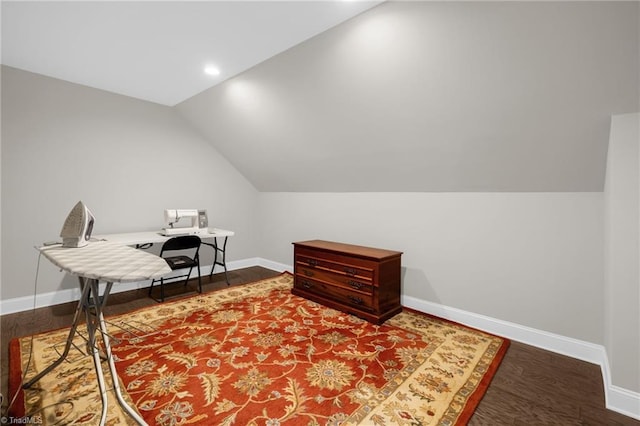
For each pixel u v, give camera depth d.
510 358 1.96
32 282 2.66
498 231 2.28
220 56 2.22
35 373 1.69
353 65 1.98
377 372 1.75
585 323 1.95
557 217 2.04
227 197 4.09
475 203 2.38
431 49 1.67
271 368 1.78
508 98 1.70
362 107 2.23
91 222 1.79
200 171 3.80
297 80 2.31
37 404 1.45
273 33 1.91
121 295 3.08
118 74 2.59
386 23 1.68
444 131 2.07
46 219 2.71
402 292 2.84
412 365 1.83
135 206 3.27
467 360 1.89
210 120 3.41
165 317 2.50
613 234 1.53
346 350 1.99
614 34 1.27
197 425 1.33
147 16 1.74
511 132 1.86
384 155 2.53
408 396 1.54
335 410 1.44
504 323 2.26
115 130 3.09
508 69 1.58
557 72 1.48
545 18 1.34
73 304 2.79
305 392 1.57
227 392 1.56
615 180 1.52
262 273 4.01
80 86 2.85
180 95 3.10
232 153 3.82
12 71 2.50
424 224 2.67
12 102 2.51
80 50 2.16
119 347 2.00
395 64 1.84
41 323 2.37
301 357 1.90
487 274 2.34
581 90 1.50
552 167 1.91
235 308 2.71
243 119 3.09
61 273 2.81
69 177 2.83
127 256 1.47
